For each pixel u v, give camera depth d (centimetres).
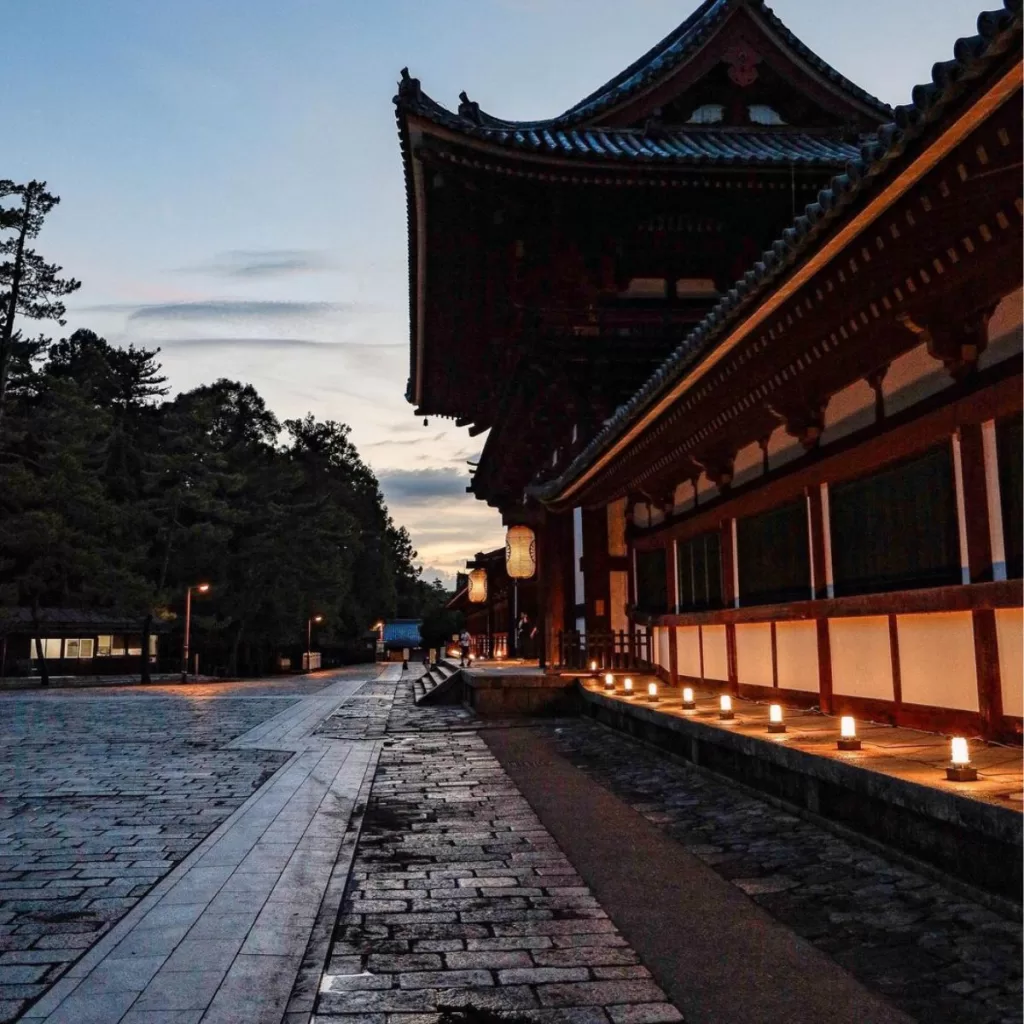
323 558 7938
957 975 486
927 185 666
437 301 2614
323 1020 452
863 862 713
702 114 2255
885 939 545
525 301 2183
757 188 1988
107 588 4775
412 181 1945
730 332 969
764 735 973
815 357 1045
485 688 2086
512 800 1066
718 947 545
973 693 873
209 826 949
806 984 484
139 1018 454
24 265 4638
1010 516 805
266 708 2745
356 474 11169
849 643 1122
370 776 1287
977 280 791
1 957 549
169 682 5081
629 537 2178
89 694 3769
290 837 884
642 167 1909
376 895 675
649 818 930
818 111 2262
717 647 1585
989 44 488
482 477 3894
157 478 5525
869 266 802
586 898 657
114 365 7938
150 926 605
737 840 814
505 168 1881
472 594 3881
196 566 6062
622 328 2136
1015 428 798
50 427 4675
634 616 2080
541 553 2506
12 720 2366
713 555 1608
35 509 4672
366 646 10912
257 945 565
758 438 1384
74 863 788
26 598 5619
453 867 754
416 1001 474
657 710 1320
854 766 743
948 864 641
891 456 979
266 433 8619
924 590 908
